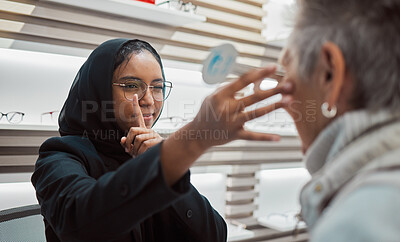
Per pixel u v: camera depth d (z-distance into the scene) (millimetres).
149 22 2654
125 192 726
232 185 3277
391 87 507
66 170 977
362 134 510
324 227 444
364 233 404
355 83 536
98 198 768
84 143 1175
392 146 474
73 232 825
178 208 1142
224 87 652
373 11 521
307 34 567
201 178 3154
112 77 1190
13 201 2363
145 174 708
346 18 536
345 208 438
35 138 2344
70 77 2469
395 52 508
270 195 3562
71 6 2334
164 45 2721
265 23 3084
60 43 2350
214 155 3109
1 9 2119
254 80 631
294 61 594
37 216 1523
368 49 515
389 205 407
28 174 2344
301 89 594
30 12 2205
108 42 1251
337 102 564
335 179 503
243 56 2980
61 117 1345
